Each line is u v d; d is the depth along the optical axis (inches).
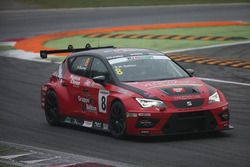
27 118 1726.1
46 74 2511.1
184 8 4813.0
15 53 3068.4
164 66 1457.9
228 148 1223.5
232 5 4943.4
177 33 3474.4
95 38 3408.0
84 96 1485.0
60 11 4741.6
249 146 1238.3
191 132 1311.5
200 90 1344.7
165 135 1349.7
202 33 3427.7
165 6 4960.6
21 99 2039.9
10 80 2401.6
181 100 1311.5
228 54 2706.7
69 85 1549.0
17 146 1305.4
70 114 1544.0
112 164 1103.0
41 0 5123.0
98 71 1470.2
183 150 1221.7
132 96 1336.1
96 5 5004.9
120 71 1425.9
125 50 1533.0
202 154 1178.0
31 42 3398.1
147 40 3238.2
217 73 2313.0
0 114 1793.8
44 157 1165.1
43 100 1641.2
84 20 4269.2
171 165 1096.8
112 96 1381.6
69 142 1365.7
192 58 2659.9
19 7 4923.7
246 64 2459.4
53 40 3442.4
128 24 4005.9
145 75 1418.6
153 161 1135.0
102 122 1430.9
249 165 1077.1
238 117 1592.0
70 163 1099.9
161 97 1312.7
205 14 4441.4
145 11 4672.7
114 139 1374.3
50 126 1601.9
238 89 2023.9
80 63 1550.2
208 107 1315.2
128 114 1326.3
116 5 5014.8
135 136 1393.9
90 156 1208.2
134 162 1133.7
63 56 2935.5
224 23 3875.5
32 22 4234.7
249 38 3142.2
